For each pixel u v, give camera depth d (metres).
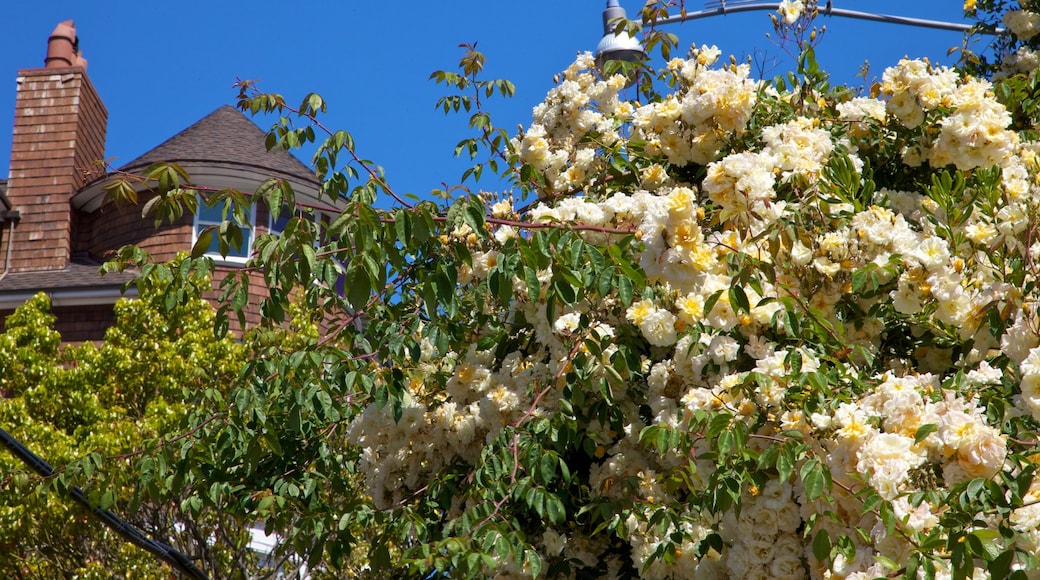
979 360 3.53
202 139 13.64
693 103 4.02
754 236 3.40
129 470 4.94
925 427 2.68
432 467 4.59
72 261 14.12
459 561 3.28
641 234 3.38
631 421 4.10
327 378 4.77
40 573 8.67
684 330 3.55
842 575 2.88
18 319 9.72
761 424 3.19
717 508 3.15
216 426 4.63
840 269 3.42
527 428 3.95
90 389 9.20
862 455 2.79
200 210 13.27
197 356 9.20
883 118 4.52
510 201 4.25
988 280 3.44
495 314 4.53
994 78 5.82
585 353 3.85
